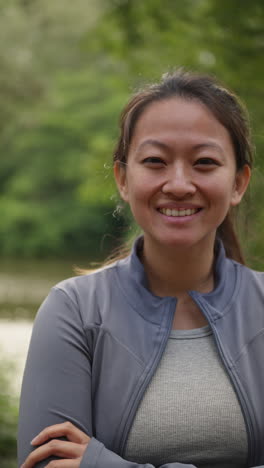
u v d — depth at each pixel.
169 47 6.84
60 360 1.59
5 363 5.65
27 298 15.88
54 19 23.75
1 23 21.75
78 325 1.62
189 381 1.56
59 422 1.57
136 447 1.53
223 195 1.57
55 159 23.94
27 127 23.25
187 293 1.67
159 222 1.58
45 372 1.59
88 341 1.61
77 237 24.86
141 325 1.60
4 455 4.24
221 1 5.86
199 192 1.56
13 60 20.33
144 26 6.99
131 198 1.62
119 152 1.71
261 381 1.60
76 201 24.52
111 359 1.58
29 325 11.88
